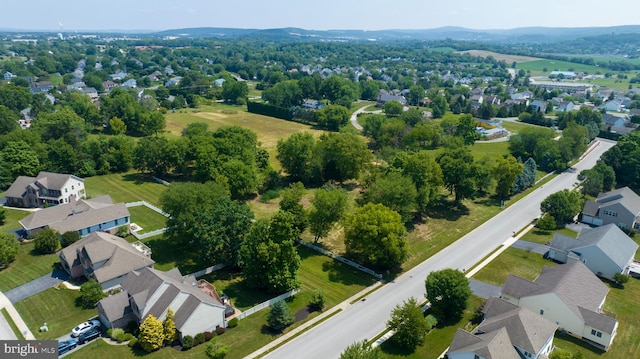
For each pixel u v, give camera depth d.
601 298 58.91
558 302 55.84
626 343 54.22
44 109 166.38
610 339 52.66
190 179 114.06
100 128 160.88
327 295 64.69
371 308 61.56
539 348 47.38
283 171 123.94
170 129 167.75
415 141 142.50
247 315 58.81
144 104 183.38
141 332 50.75
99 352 50.28
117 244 67.44
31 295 61.31
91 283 59.25
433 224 90.88
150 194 103.12
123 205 85.06
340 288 66.81
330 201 77.88
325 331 56.12
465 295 57.81
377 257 69.81
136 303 53.19
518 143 137.25
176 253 74.75
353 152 109.31
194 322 52.59
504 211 98.06
